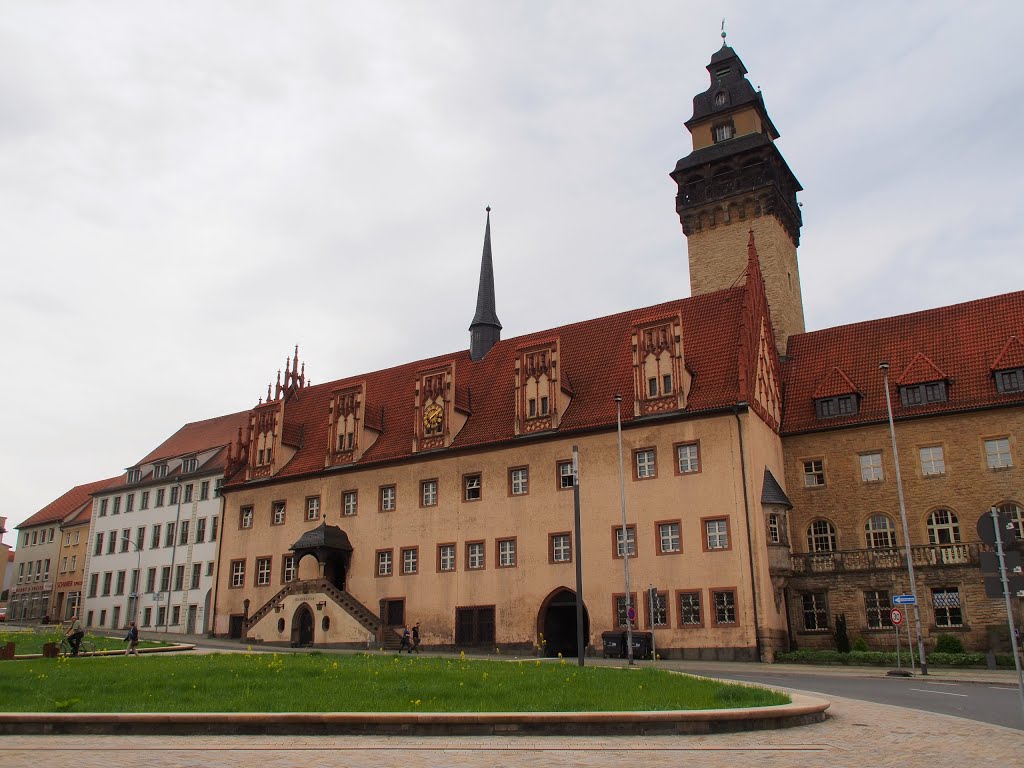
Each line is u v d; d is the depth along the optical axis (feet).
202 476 272.31
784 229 217.77
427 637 184.03
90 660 108.78
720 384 165.58
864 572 157.07
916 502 163.12
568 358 197.26
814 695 78.89
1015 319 170.40
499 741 51.90
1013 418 157.07
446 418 194.80
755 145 212.02
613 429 171.12
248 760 45.73
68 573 320.50
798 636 159.74
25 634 176.24
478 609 178.70
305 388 254.27
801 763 45.80
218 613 222.28
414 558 192.03
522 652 170.50
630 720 54.80
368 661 106.22
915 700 81.76
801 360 192.34
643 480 165.17
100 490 308.19
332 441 213.25
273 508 220.64
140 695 69.10
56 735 54.80
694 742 52.08
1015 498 153.99
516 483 181.68
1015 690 95.76
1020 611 143.64
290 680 78.18
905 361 176.35
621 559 163.84
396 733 54.24
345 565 201.67
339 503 207.51
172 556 272.51
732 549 153.48
